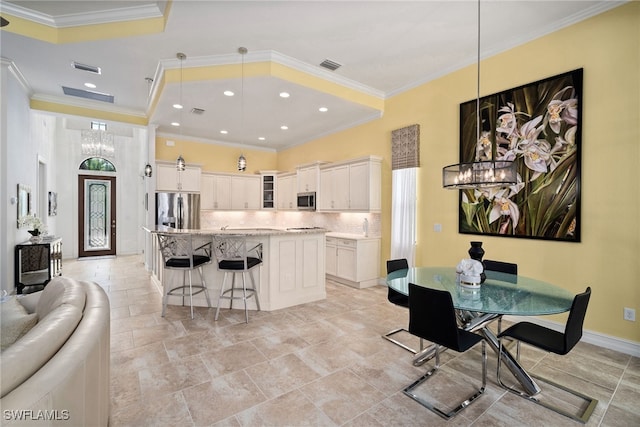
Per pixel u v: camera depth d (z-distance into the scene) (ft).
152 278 17.92
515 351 9.20
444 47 11.83
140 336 10.00
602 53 9.22
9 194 13.16
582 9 9.50
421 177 14.67
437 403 6.71
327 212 20.49
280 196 24.62
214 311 12.54
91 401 4.00
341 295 14.93
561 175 10.01
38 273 15.25
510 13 9.73
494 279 8.66
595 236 9.37
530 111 10.74
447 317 6.48
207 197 22.59
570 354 8.89
